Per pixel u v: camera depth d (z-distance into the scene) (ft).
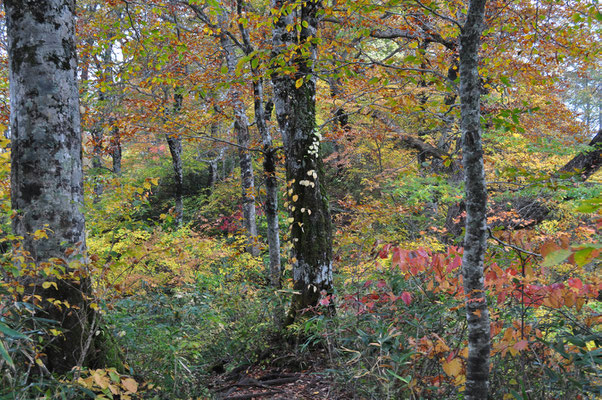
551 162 25.14
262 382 14.43
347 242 22.67
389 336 9.59
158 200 60.23
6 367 7.29
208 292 20.72
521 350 8.46
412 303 11.81
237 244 27.37
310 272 17.15
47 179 10.33
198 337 15.01
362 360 10.89
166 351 12.97
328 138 27.50
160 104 23.52
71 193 10.68
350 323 12.50
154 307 17.13
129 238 19.58
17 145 10.41
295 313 17.29
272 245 21.36
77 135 11.01
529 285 8.66
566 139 27.35
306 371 14.75
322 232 17.47
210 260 25.12
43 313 10.07
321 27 25.31
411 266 10.34
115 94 28.89
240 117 31.58
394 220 27.45
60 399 8.06
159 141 43.91
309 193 17.65
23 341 7.87
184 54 24.82
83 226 10.91
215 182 58.13
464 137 8.39
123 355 12.25
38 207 10.24
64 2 10.80
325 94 27.45
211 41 31.32
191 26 35.17
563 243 7.14
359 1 12.44
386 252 10.44
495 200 23.72
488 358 8.09
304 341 16.34
